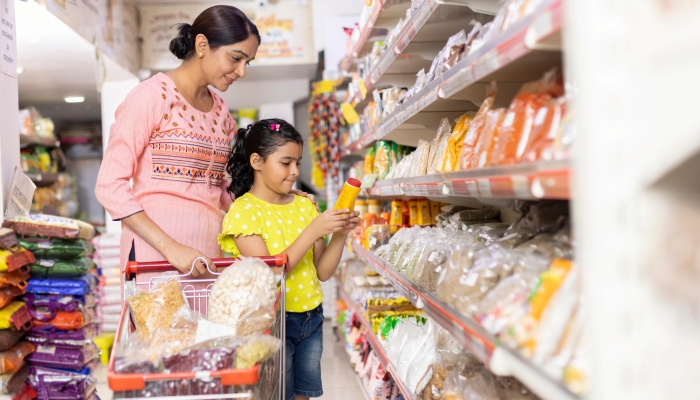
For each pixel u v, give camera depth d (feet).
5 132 8.86
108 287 16.71
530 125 4.03
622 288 2.32
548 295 3.51
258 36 7.52
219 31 7.08
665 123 2.25
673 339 2.35
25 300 9.93
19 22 12.00
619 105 2.32
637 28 2.31
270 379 5.05
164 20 19.35
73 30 12.77
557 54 3.95
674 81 2.22
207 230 7.46
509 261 4.48
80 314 10.12
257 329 5.17
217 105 8.02
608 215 2.31
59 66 15.97
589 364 2.89
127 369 4.37
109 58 15.66
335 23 18.19
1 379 8.89
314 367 7.73
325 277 7.97
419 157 7.66
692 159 2.36
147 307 5.34
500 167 3.99
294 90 22.53
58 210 20.74
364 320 11.02
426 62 9.44
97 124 26.58
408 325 8.31
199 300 6.11
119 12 16.96
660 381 2.35
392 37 9.03
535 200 5.54
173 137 7.14
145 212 6.72
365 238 11.54
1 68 8.68
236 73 7.47
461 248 5.32
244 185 7.88
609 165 2.32
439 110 7.61
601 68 2.32
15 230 9.89
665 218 2.35
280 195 7.82
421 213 10.14
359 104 14.56
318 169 19.11
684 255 2.38
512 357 3.58
